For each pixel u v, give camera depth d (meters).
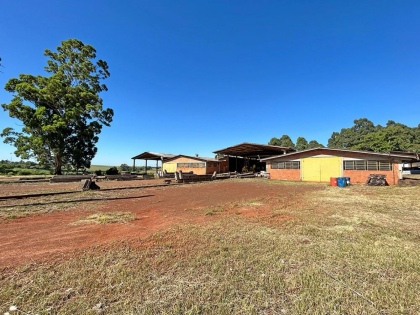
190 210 6.73
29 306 2.12
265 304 2.14
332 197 9.38
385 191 11.45
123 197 9.49
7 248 3.58
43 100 23.45
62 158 25.78
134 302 2.18
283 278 2.63
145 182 18.03
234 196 9.90
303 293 2.32
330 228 4.68
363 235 4.19
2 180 17.88
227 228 4.68
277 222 5.18
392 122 74.06
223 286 2.46
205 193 11.04
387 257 3.19
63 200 8.38
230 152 30.81
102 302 2.18
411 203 7.75
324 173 18.69
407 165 30.83
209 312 2.03
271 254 3.30
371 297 2.25
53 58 26.19
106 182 18.05
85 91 25.55
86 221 5.36
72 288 2.42
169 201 8.50
